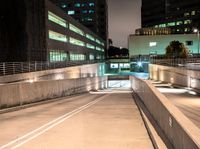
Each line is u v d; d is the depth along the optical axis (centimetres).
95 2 15538
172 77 4906
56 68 5391
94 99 2447
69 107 1764
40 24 5559
